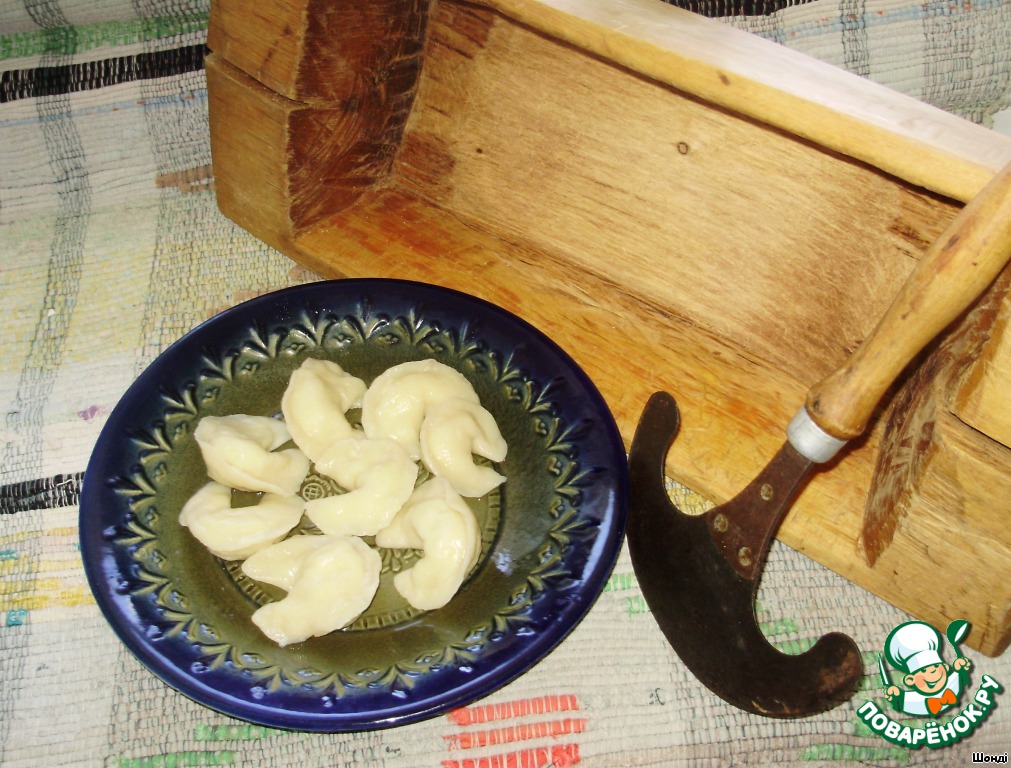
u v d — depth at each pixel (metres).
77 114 0.62
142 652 0.40
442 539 0.43
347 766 0.41
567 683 0.44
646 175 0.53
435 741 0.42
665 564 0.44
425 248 0.57
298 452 0.48
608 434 0.45
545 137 0.55
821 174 0.48
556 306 0.55
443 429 0.47
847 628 0.46
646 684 0.44
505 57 0.55
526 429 0.48
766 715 0.41
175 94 0.62
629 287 0.56
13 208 0.62
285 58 0.50
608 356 0.52
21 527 0.48
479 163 0.58
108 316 0.56
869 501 0.47
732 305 0.53
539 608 0.42
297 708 0.38
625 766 0.42
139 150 0.63
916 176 0.38
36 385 0.53
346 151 0.56
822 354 0.51
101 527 0.43
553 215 0.57
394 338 0.52
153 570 0.43
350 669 0.41
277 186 0.55
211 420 0.47
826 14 0.57
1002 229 0.34
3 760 0.41
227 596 0.43
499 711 0.43
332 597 0.42
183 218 0.61
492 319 0.50
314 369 0.49
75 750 0.42
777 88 0.40
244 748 0.42
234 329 0.50
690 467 0.48
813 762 0.42
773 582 0.47
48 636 0.45
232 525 0.44
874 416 0.50
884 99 0.41
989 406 0.37
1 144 0.62
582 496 0.45
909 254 0.47
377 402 0.49
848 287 0.49
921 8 0.57
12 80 0.62
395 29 0.54
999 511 0.39
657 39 0.42
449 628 0.42
